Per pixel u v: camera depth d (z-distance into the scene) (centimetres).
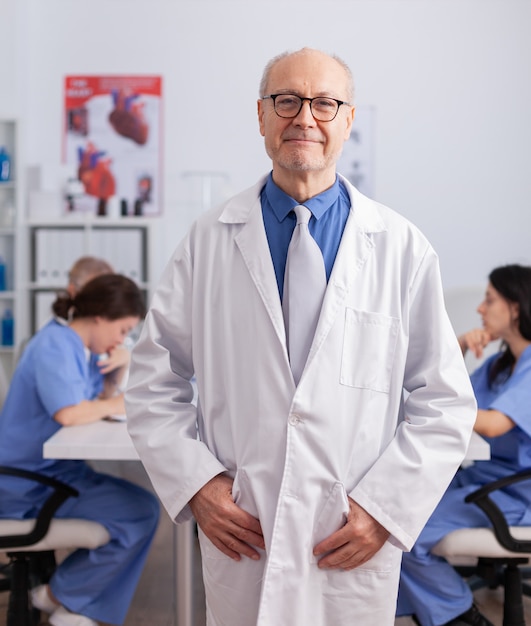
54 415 215
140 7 468
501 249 473
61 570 221
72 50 472
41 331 232
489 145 468
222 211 149
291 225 141
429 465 132
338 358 134
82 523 213
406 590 217
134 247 443
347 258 138
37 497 218
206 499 135
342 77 136
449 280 475
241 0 466
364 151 471
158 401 143
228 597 139
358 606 136
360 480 135
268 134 137
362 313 136
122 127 476
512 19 462
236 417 136
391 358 138
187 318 147
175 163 477
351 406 135
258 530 133
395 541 133
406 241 144
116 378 261
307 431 131
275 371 133
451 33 464
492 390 245
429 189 471
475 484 228
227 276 142
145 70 472
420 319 142
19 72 455
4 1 450
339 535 131
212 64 470
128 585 224
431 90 467
